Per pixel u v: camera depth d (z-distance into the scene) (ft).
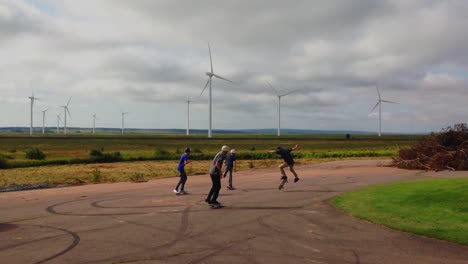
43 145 275.80
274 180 72.90
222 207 42.73
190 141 363.56
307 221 34.50
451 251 24.70
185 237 29.01
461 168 84.53
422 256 23.72
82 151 202.08
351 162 124.26
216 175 42.11
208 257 23.79
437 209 35.53
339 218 35.60
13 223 35.14
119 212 40.63
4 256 24.25
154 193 57.31
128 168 114.83
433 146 92.68
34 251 25.36
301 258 23.45
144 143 320.29
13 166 120.88
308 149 235.61
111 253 24.80
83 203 48.06
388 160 133.80
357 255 23.99
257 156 155.22
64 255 24.40
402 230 30.32
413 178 69.46
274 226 32.58
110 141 353.10
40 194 58.85
